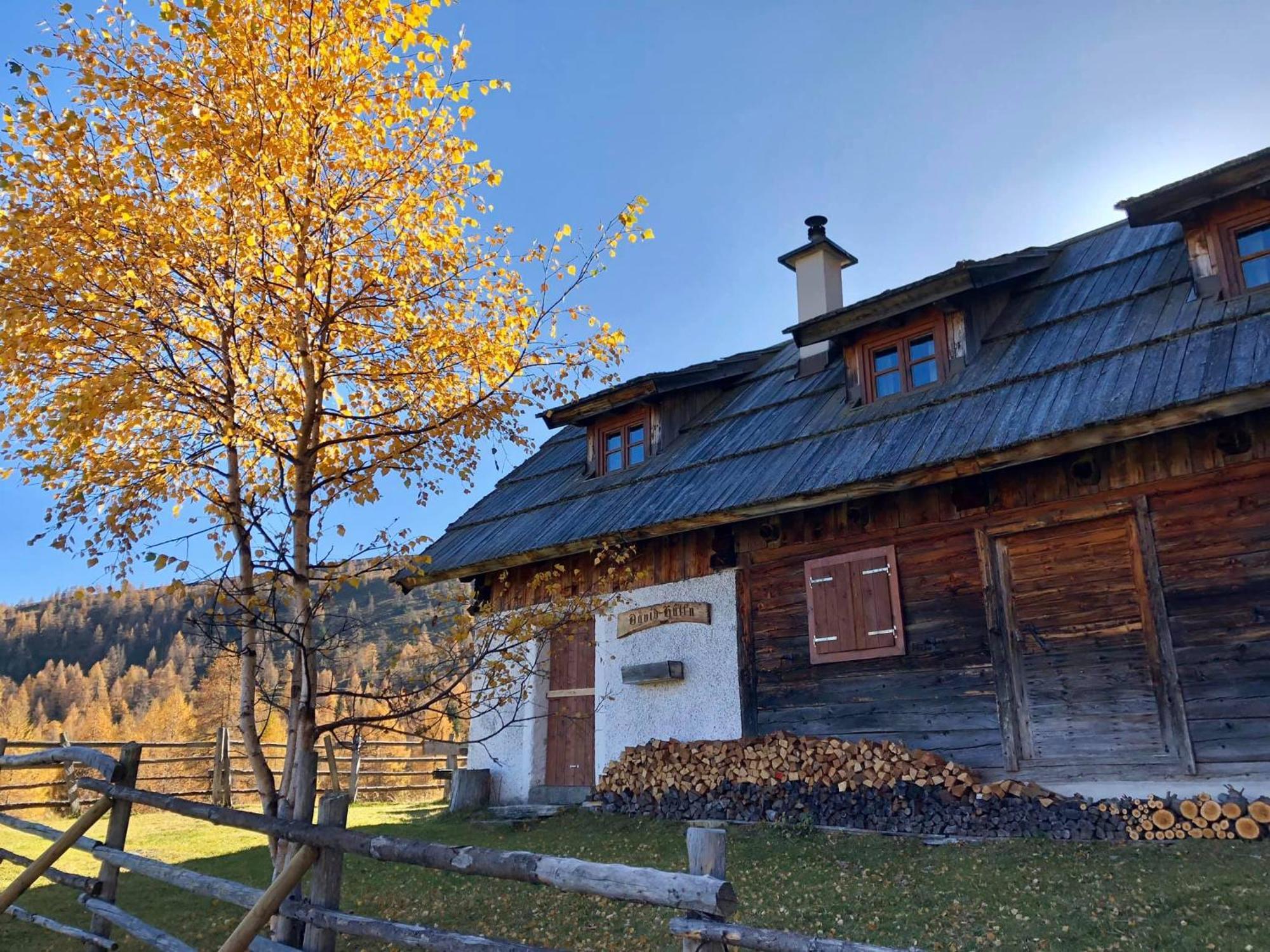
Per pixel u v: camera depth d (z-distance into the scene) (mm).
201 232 5781
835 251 14289
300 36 5715
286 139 5543
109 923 6203
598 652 12203
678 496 11172
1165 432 8109
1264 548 7418
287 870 4480
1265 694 7191
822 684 9969
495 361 6246
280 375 6605
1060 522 8578
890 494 9883
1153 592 7914
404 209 6141
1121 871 6562
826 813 9203
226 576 5699
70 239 5520
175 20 5164
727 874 7570
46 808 14172
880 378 11172
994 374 9586
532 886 7602
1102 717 8031
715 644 10977
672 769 10648
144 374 5660
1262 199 8586
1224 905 5605
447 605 6105
